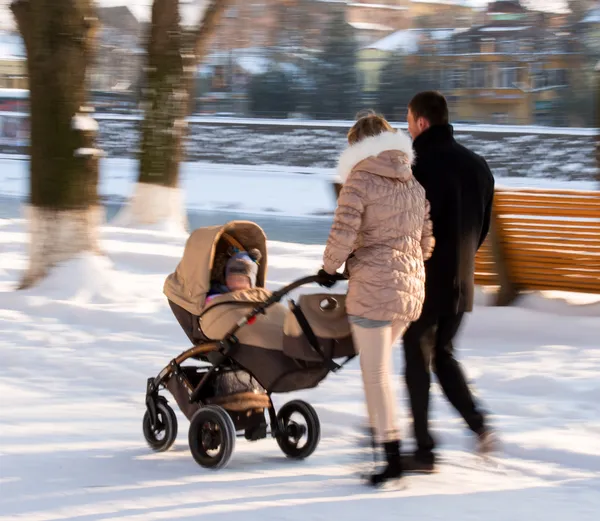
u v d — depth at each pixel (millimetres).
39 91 10867
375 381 4918
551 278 9422
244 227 5711
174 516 4480
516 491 4898
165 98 18797
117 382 7438
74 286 10719
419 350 5238
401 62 55719
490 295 9695
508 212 9312
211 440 5352
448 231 5199
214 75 58656
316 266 12383
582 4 47219
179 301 5594
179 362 5617
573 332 8844
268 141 49375
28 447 5699
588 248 9109
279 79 57312
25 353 8125
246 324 5305
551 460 5516
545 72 54719
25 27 10906
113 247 14461
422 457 5227
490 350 8617
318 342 5039
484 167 5387
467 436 5918
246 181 37562
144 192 18812
